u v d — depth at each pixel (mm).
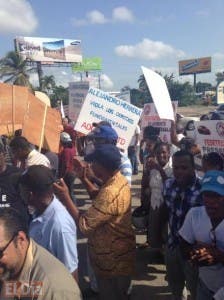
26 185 2773
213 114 12234
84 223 3285
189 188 3719
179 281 4004
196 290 3465
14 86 5559
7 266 1967
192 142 5871
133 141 12125
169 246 3918
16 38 62312
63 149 7746
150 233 5309
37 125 5566
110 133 4375
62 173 7695
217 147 5539
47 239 2721
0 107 5422
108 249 3381
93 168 3352
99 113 6301
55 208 2771
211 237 3023
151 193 5211
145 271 5527
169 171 5039
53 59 65062
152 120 8516
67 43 65938
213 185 2889
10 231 1948
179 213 3775
